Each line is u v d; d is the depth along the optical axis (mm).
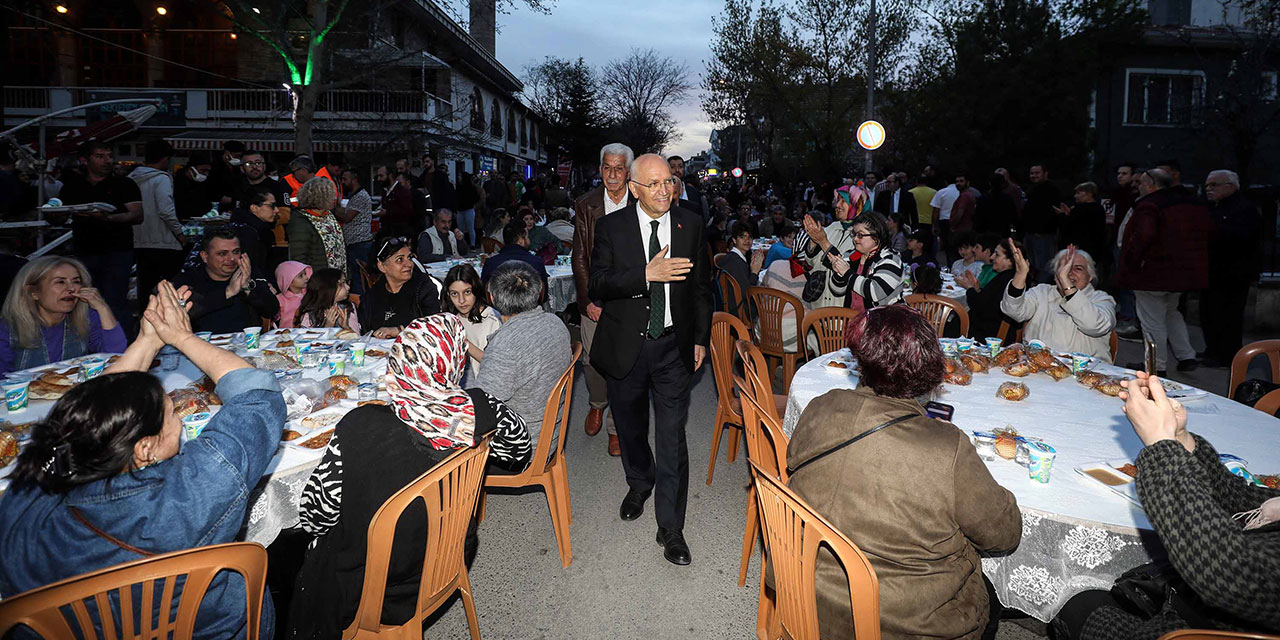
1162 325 6402
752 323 6020
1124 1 16891
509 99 37844
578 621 2875
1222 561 1425
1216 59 17672
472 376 3850
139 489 1590
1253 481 2049
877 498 1752
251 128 23250
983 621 1827
